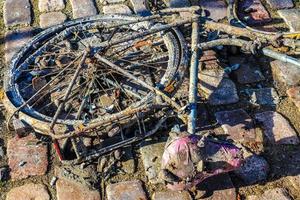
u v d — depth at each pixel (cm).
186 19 185
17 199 156
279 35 179
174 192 157
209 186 157
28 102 170
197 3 226
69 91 162
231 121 177
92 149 168
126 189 158
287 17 218
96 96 183
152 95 170
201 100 184
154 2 225
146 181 161
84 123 162
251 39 182
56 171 163
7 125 171
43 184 160
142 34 179
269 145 169
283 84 190
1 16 219
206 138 148
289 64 196
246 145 169
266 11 221
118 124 167
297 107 182
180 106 161
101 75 182
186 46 186
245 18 217
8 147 170
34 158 167
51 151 169
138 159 166
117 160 165
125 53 194
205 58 196
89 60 172
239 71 194
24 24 215
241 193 156
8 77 184
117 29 201
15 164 165
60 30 202
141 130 171
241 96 186
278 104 183
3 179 161
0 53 203
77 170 162
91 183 159
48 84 175
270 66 196
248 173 161
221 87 188
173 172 142
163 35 190
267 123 176
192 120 154
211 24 187
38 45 197
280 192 156
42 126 165
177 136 146
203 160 142
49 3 224
